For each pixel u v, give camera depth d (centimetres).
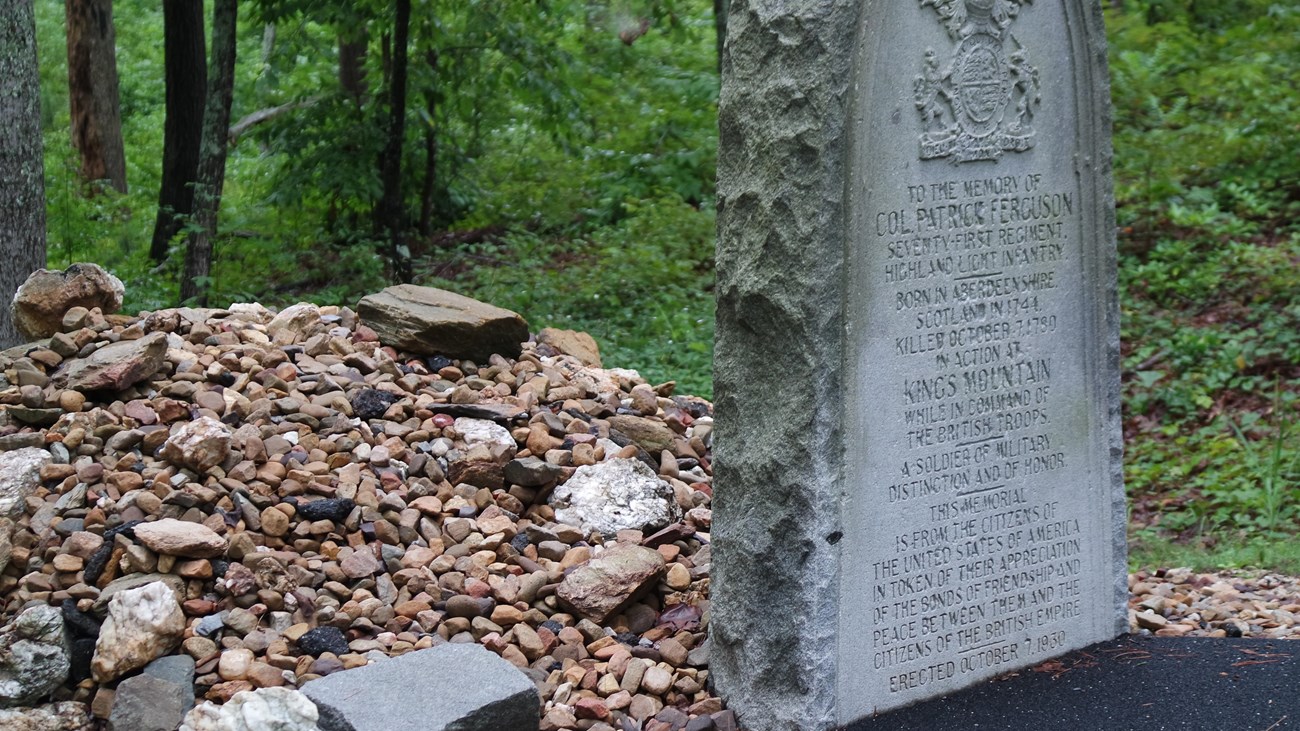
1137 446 905
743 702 416
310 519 482
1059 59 443
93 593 434
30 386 527
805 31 379
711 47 1708
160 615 420
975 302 429
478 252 1395
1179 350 995
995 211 431
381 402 562
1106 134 457
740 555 411
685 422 633
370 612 452
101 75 1578
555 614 466
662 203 1336
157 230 1241
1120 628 488
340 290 1141
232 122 1855
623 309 1136
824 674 402
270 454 508
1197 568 661
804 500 392
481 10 1248
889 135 398
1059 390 459
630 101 1586
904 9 397
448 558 480
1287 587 602
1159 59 1392
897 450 414
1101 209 460
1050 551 463
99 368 538
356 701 382
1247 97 1273
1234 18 1479
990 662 451
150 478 486
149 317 608
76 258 1289
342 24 1192
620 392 638
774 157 388
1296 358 945
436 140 1459
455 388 582
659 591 485
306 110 1334
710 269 1286
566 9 1446
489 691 388
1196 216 1155
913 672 430
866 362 402
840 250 387
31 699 416
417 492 511
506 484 532
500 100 1424
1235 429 855
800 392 390
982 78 420
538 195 1514
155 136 2106
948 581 435
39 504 474
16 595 440
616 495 530
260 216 1450
